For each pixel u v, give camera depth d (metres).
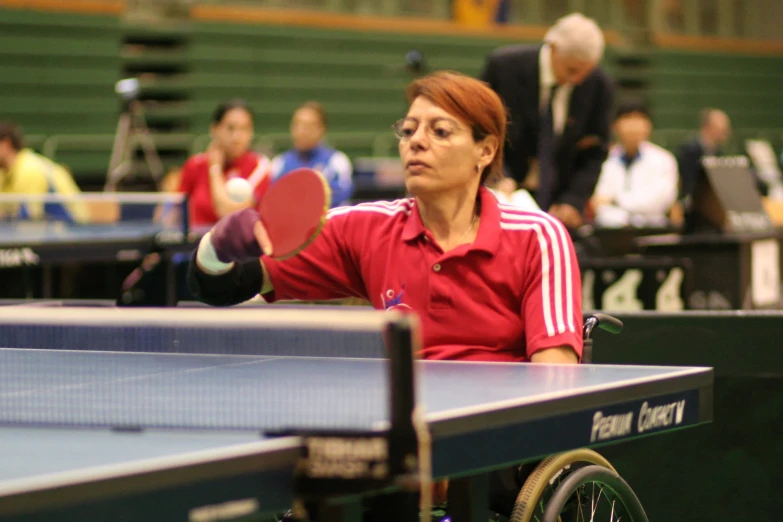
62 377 4.25
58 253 10.49
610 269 10.58
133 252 11.61
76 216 15.26
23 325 5.56
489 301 4.96
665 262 10.51
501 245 4.96
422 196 5.00
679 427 4.15
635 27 32.81
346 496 3.05
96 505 2.58
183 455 2.83
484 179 5.18
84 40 24.12
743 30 35.47
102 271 12.12
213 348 5.26
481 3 29.94
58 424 3.36
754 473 6.79
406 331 3.02
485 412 3.32
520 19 30.97
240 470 2.88
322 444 3.05
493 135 5.01
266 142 25.95
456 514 3.85
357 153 27.30
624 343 7.03
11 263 10.19
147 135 21.88
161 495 2.70
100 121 24.00
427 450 3.01
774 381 6.76
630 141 15.61
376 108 27.89
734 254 11.09
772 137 33.41
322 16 27.42
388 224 5.18
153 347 5.37
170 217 13.19
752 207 12.02
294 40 26.91
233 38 26.12
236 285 5.19
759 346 6.78
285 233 4.60
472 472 3.30
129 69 24.73
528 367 4.45
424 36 28.70
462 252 4.93
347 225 5.27
